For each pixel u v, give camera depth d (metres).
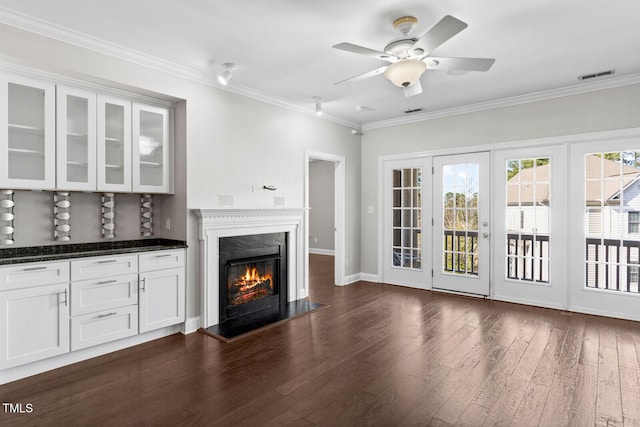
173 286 3.39
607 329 3.52
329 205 8.80
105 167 3.13
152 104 3.44
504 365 2.74
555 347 3.08
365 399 2.27
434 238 5.19
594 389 2.38
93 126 3.04
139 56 3.09
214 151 3.73
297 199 4.71
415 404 2.21
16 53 2.48
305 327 3.64
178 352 3.02
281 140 4.50
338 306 4.39
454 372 2.63
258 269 4.19
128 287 3.07
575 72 3.59
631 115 3.73
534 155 4.36
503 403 2.21
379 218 5.70
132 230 3.60
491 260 4.69
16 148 2.75
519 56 3.20
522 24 2.63
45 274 2.61
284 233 4.49
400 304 4.47
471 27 2.67
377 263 5.77
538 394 2.32
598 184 3.98
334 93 4.23
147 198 3.65
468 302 4.55
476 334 3.40
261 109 4.24
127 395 2.32
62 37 2.67
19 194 2.91
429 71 3.56
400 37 2.83
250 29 2.71
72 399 2.28
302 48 3.04
